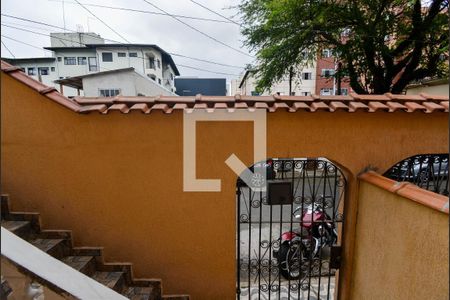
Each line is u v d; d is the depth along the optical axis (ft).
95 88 41.16
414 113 7.72
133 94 41.83
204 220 8.07
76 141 7.58
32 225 7.71
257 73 37.86
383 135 7.81
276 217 18.71
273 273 11.27
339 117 7.72
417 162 8.53
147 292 7.97
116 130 7.60
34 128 7.47
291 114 7.66
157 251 8.16
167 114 7.57
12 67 7.38
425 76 33.04
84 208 7.88
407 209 6.07
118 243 8.08
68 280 2.92
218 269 8.29
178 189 7.91
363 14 28.81
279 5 27.76
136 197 7.91
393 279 6.53
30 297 2.93
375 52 31.96
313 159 8.52
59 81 41.11
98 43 84.94
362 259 7.93
